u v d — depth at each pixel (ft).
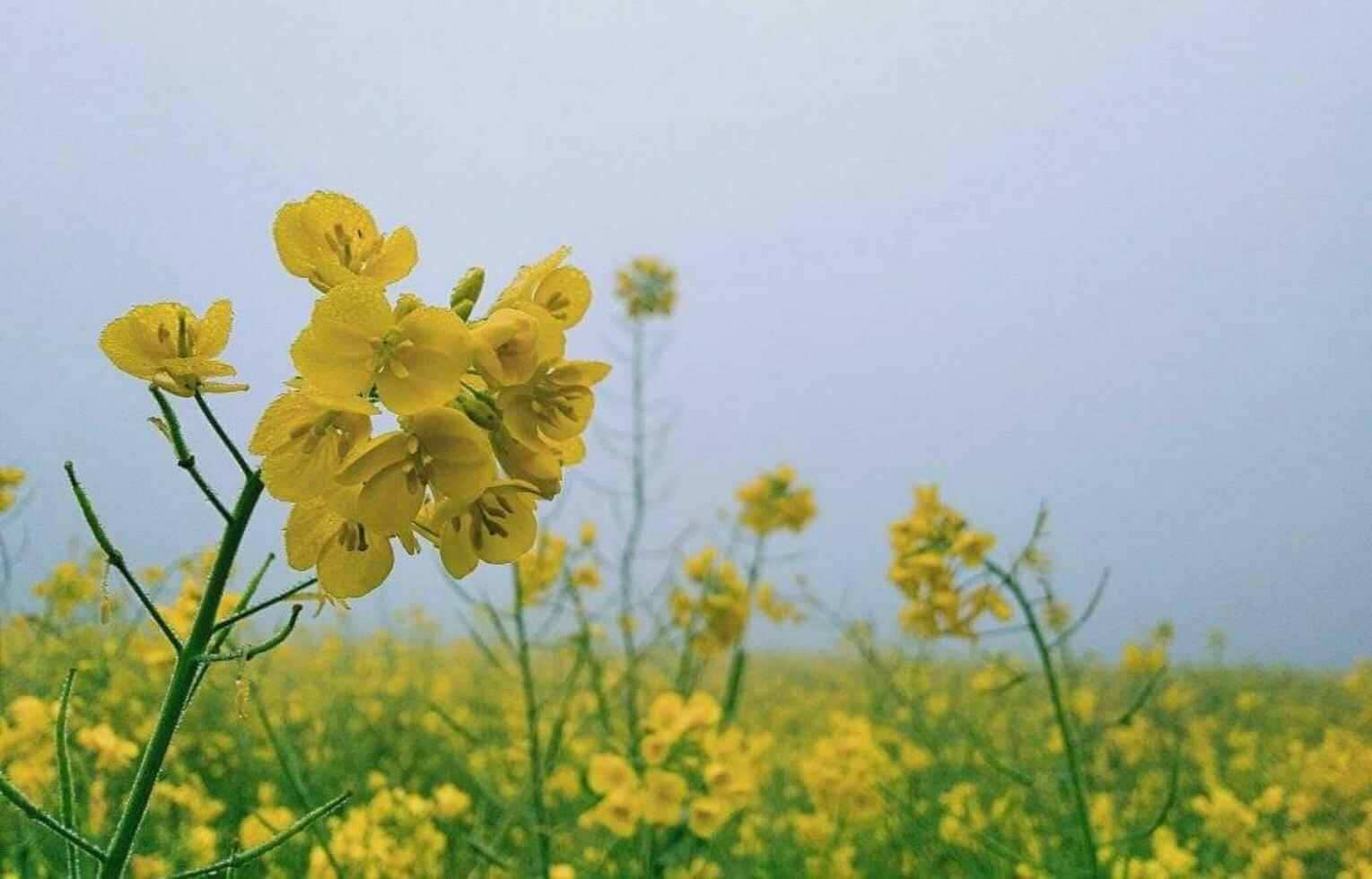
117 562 0.39
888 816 1.44
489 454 0.40
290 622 0.41
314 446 0.40
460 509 0.43
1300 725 2.85
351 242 0.45
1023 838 1.27
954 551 1.04
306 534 0.43
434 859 1.16
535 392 0.42
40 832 0.85
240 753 1.59
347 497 0.40
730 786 1.14
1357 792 1.63
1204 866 1.38
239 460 0.40
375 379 0.39
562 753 1.26
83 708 1.13
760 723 2.80
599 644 1.51
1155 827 0.94
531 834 1.26
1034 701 2.30
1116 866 1.09
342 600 0.43
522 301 0.43
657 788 1.11
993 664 1.14
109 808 1.08
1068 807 1.25
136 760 1.11
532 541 0.44
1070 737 0.97
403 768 1.85
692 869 1.23
